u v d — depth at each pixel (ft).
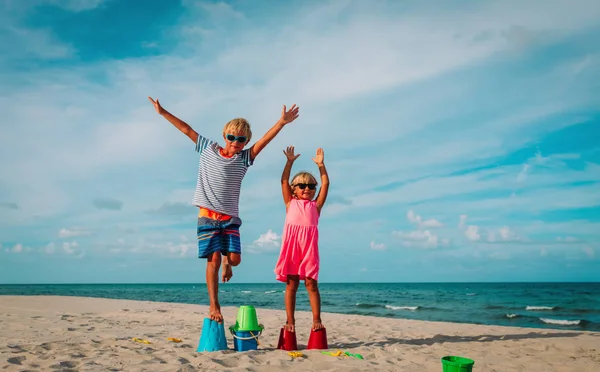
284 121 12.76
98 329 20.29
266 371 10.31
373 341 17.33
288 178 14.29
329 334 19.83
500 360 13.42
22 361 11.48
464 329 23.26
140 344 14.83
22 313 28.73
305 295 110.32
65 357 11.89
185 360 11.35
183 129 13.35
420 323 27.50
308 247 13.41
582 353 15.08
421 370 11.34
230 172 12.54
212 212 12.50
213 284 12.71
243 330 12.94
